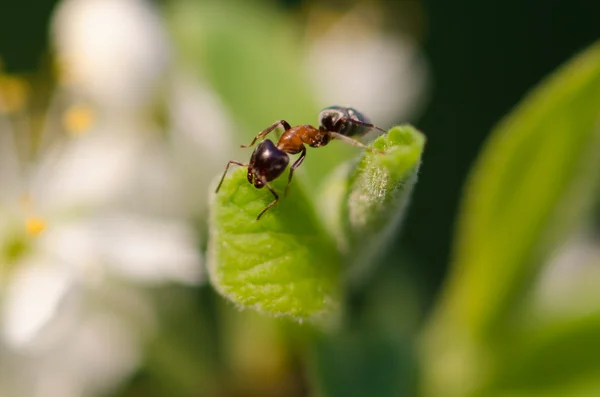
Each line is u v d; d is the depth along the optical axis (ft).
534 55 0.40
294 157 0.27
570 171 0.27
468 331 0.29
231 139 0.31
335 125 0.27
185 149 0.31
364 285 0.33
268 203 0.24
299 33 0.38
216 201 0.24
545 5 0.40
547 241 0.28
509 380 0.29
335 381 0.27
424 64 0.39
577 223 0.28
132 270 0.30
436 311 0.32
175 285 0.31
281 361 0.30
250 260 0.24
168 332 0.31
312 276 0.24
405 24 0.38
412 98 0.38
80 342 0.30
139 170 0.31
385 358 0.28
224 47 0.31
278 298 0.24
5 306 0.30
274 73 0.31
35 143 0.32
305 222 0.24
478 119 0.40
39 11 0.38
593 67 0.26
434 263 0.39
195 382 0.30
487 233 0.28
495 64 0.40
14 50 0.38
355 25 0.38
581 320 0.29
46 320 0.30
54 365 0.30
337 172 0.25
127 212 0.31
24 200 0.31
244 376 0.30
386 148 0.24
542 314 0.30
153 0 0.34
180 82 0.32
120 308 0.30
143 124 0.32
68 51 0.32
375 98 0.37
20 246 0.31
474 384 0.29
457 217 0.39
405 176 0.24
